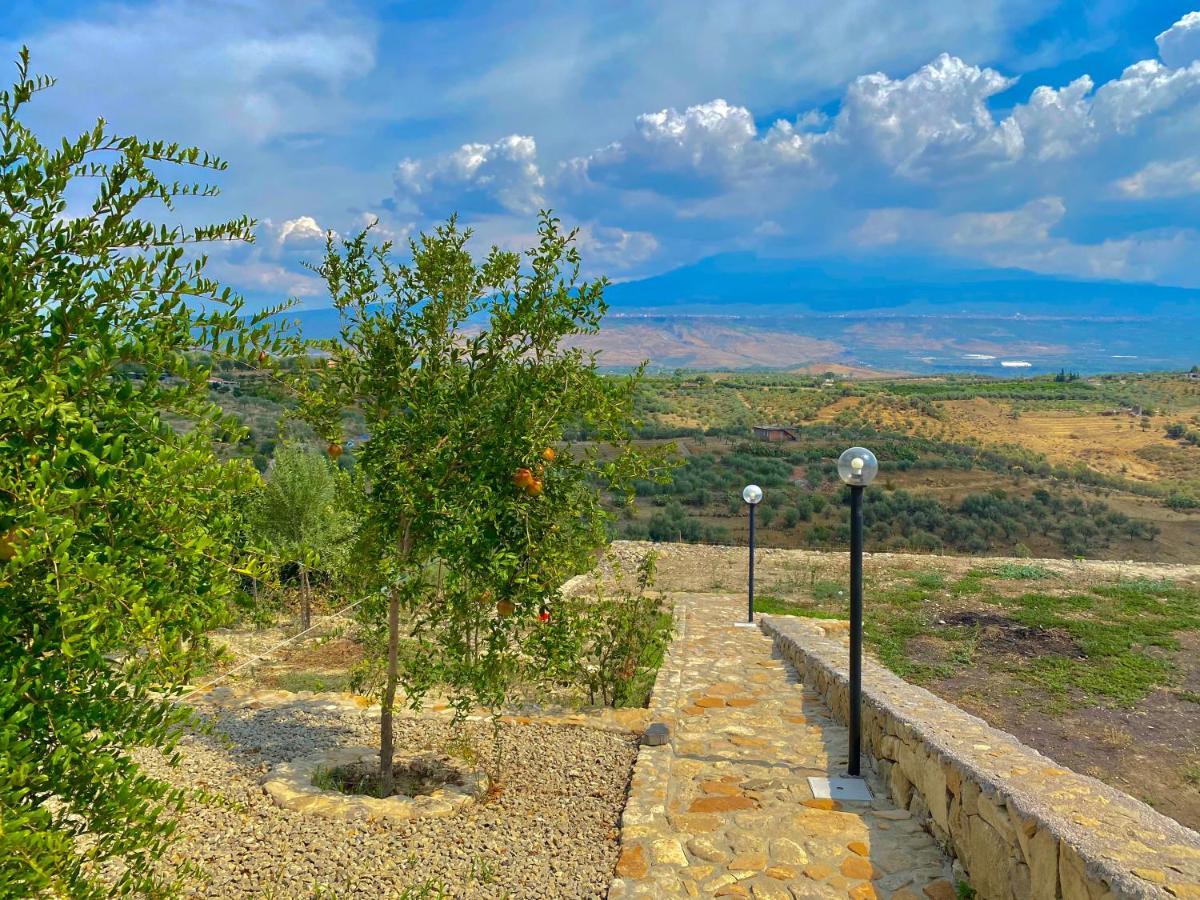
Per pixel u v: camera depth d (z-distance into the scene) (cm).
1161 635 1051
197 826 493
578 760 642
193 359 262
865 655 998
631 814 516
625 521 2903
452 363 563
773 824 507
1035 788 394
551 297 544
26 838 193
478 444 537
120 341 241
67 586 208
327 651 1094
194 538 244
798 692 828
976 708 821
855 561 600
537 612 584
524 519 535
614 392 562
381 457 543
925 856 462
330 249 544
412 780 607
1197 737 738
